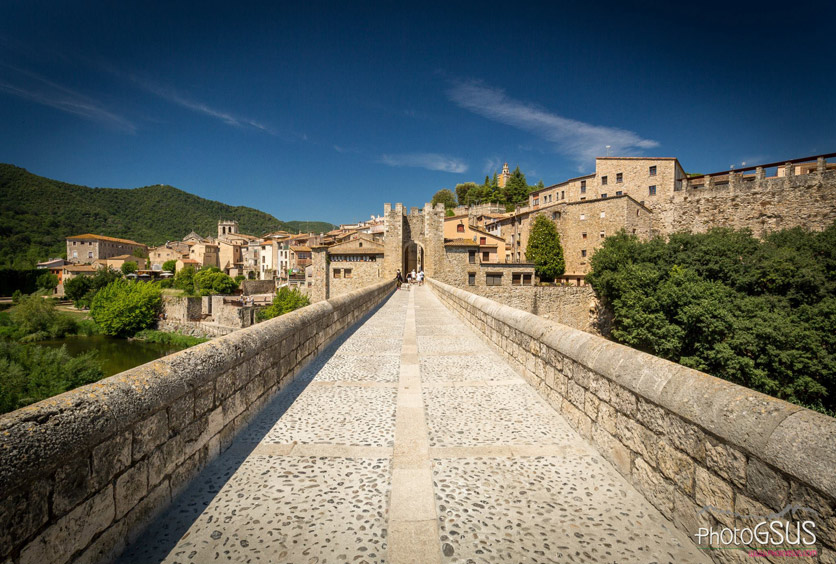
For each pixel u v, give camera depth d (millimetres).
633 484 3193
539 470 3463
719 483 2354
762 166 42156
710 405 2441
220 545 2477
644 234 49625
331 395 5438
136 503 2535
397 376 6406
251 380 4543
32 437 1832
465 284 46781
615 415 3500
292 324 6172
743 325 20531
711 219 46156
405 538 2553
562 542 2543
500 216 69812
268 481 3240
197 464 3291
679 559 2396
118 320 44906
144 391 2656
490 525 2711
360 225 113312
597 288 36438
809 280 22672
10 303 58156
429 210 47250
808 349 18719
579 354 4164
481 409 4930
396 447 3857
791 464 1894
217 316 46812
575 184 57812
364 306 14242
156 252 100938
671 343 23953
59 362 22406
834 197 36906
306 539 2541
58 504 1956
